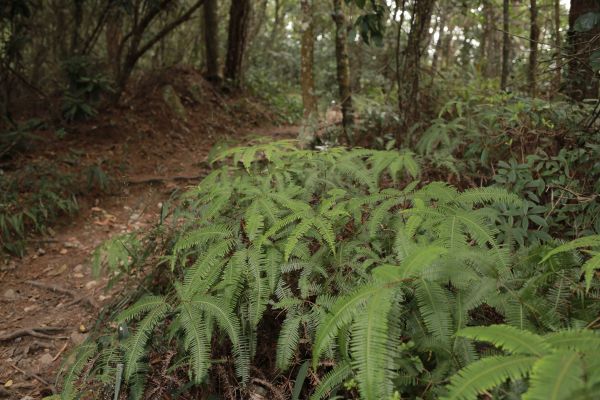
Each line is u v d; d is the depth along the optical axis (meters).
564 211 2.94
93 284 4.01
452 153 3.93
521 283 1.93
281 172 2.96
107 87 7.24
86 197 5.59
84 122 7.36
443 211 2.26
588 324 1.70
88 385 2.38
